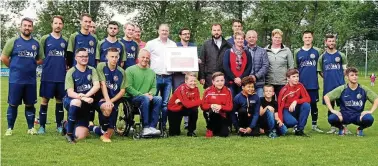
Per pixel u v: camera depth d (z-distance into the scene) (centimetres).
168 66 1000
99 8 4397
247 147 798
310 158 713
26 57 929
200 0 4431
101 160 693
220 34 1011
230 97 919
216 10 4475
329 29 4700
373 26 5784
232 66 973
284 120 943
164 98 1005
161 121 919
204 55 1018
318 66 1034
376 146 817
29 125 956
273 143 840
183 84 931
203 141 857
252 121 913
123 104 902
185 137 909
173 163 675
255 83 980
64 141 848
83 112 873
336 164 678
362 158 717
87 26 975
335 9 4922
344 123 962
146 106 888
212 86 924
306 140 878
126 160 695
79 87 874
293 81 942
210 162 682
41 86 959
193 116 920
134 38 1105
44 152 746
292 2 4609
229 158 709
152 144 824
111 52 883
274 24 4456
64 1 4388
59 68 961
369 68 4294
